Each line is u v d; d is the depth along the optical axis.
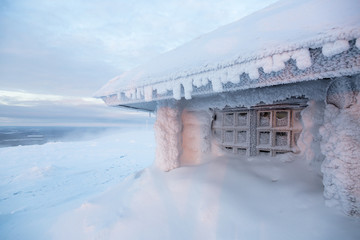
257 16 2.84
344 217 2.13
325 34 1.39
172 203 3.04
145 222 2.81
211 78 2.07
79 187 7.63
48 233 3.47
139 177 4.21
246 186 3.09
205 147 4.28
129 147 21.12
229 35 2.48
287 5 2.58
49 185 7.94
